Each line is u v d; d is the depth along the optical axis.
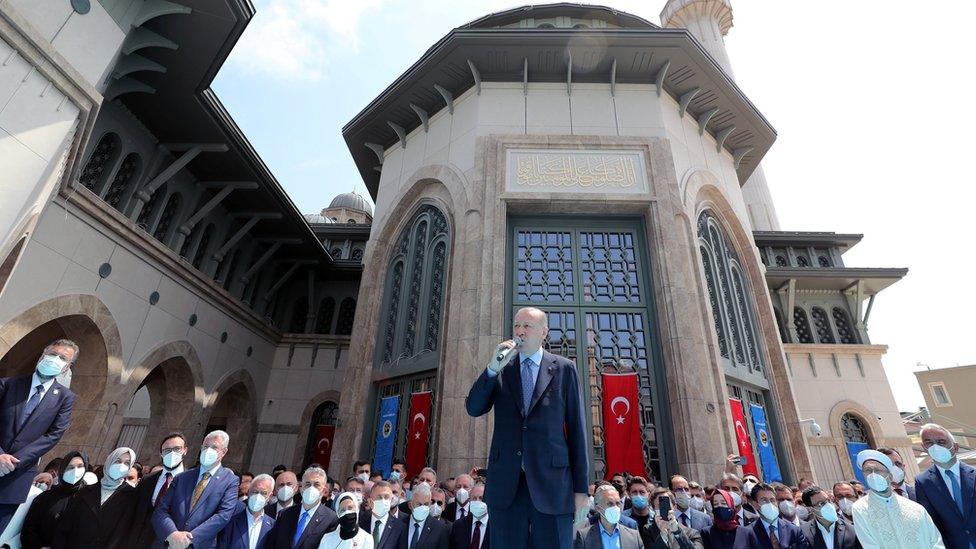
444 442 8.19
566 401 2.41
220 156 11.16
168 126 10.28
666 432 8.47
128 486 4.39
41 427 4.11
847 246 17.88
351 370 11.14
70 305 8.26
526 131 10.91
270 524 4.54
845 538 4.34
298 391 15.49
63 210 8.02
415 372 10.01
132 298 9.73
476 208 9.98
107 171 9.33
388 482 5.44
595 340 9.23
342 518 4.07
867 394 15.02
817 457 14.27
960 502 3.91
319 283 17.38
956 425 27.78
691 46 10.82
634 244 10.19
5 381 4.13
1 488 3.84
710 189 11.84
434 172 11.54
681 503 5.72
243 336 14.19
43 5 6.08
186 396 11.86
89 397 8.88
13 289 7.26
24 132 5.66
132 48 8.00
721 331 10.39
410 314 11.17
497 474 2.26
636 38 10.69
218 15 7.92
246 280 14.34
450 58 11.34
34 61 5.69
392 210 12.53
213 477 4.23
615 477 6.91
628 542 4.31
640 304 9.56
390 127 13.77
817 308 16.80
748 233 12.75
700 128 12.48
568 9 12.62
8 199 5.49
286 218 13.61
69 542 3.97
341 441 10.34
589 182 10.17
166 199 10.95
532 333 2.52
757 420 10.36
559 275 9.86
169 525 3.82
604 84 11.59
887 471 3.71
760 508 4.82
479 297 9.09
